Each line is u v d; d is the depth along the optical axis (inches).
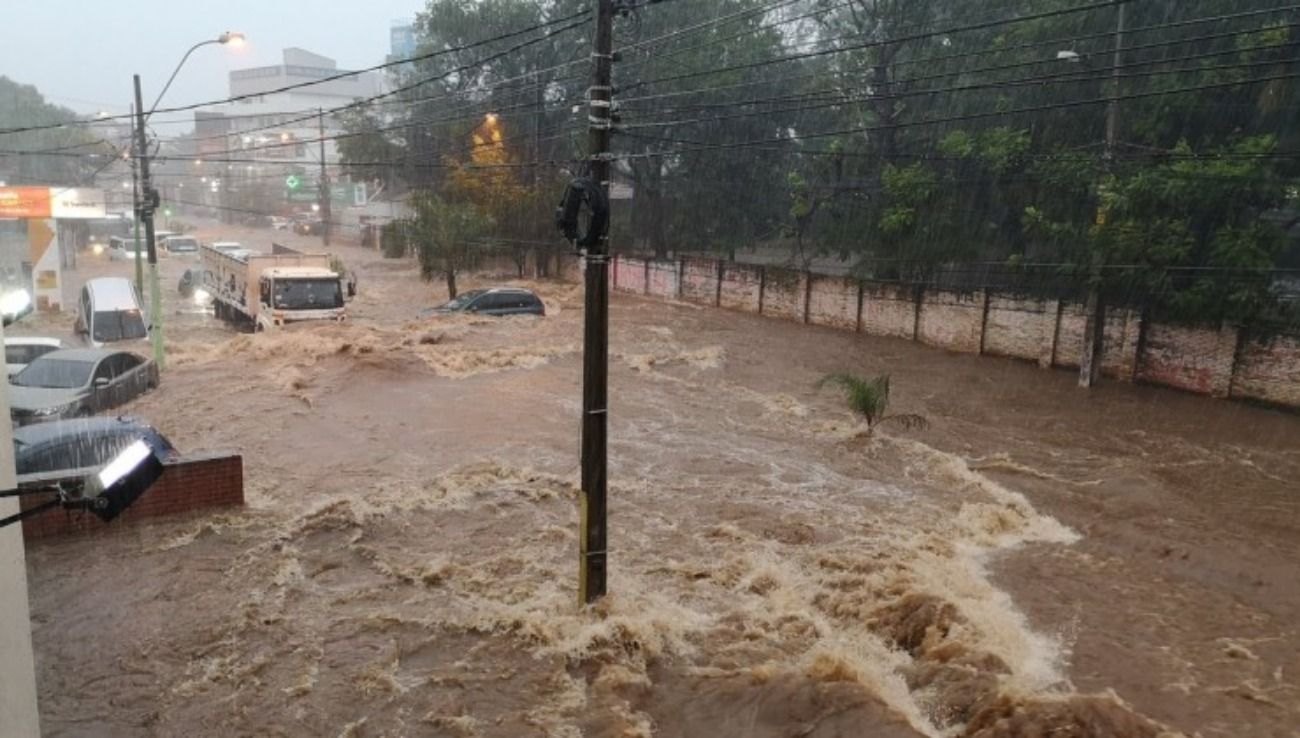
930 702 287.3
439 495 467.8
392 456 530.6
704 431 623.2
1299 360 699.4
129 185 3053.6
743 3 1390.3
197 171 3836.1
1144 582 391.2
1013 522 460.4
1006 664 307.6
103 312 940.6
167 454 448.8
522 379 757.9
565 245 1583.4
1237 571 401.1
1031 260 932.0
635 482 506.3
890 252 1071.6
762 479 519.2
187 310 1326.3
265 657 305.4
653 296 1455.5
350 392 687.1
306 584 362.0
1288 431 653.9
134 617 330.6
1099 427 663.8
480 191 1609.3
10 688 159.2
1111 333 824.9
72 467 417.1
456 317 1052.5
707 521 447.8
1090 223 834.8
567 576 375.2
